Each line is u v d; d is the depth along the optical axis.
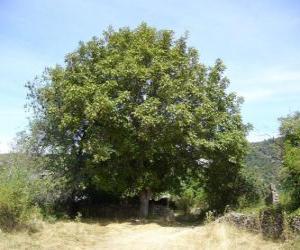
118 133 25.78
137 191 27.72
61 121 26.11
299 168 16.73
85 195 29.47
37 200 25.53
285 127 18.44
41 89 28.47
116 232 22.34
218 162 27.23
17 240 18.17
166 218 28.11
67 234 20.70
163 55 26.73
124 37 27.81
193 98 26.33
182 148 26.91
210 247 17.38
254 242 16.94
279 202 18.72
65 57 27.62
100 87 25.20
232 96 28.33
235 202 27.09
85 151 26.36
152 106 24.48
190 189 34.91
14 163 25.11
